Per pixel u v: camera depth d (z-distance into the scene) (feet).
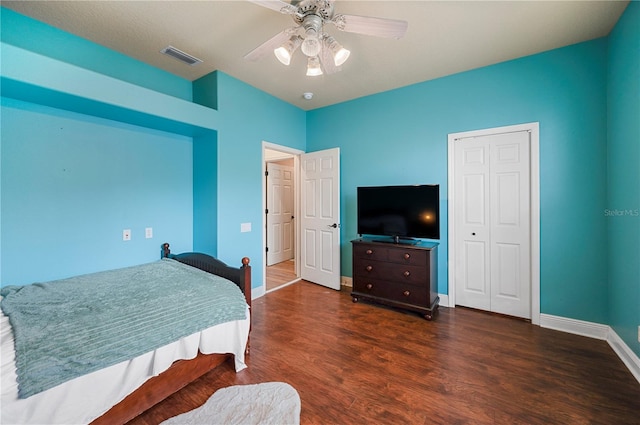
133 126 8.89
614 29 7.11
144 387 4.95
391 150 11.44
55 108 7.24
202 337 5.63
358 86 11.03
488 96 9.37
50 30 7.14
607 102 7.60
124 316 4.95
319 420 4.93
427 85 10.52
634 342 6.24
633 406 5.19
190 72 9.78
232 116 10.23
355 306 10.34
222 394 5.52
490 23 6.99
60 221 7.42
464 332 8.21
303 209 13.91
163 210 9.79
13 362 3.70
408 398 5.47
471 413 5.08
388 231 10.39
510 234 9.23
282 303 10.67
